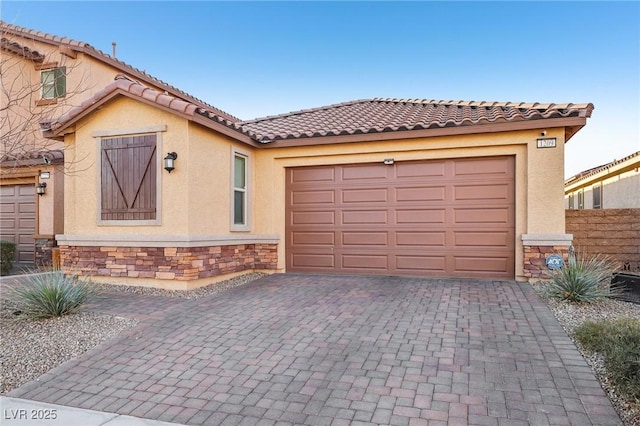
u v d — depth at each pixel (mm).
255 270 10750
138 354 5086
